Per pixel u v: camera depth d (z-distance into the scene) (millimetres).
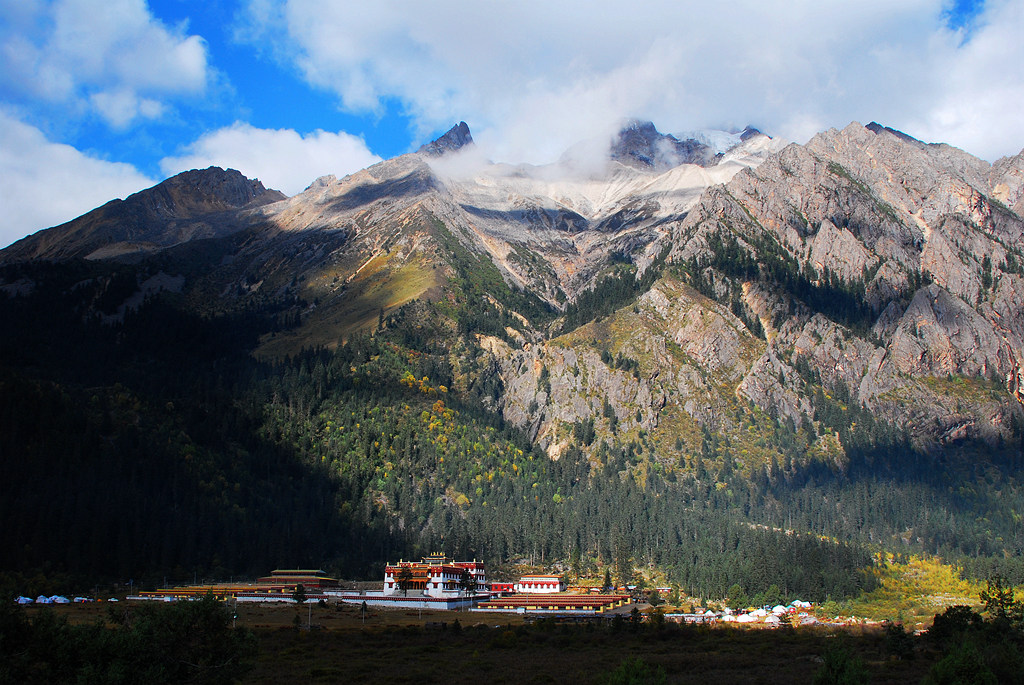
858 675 115250
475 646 176375
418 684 130750
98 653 104250
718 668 146375
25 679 101938
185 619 110000
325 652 162750
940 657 155375
